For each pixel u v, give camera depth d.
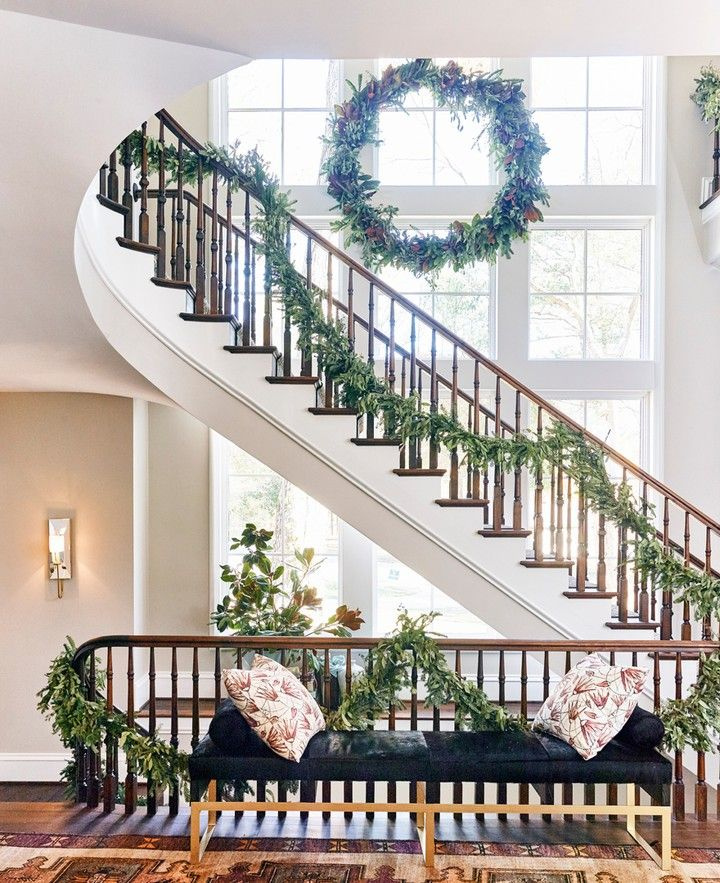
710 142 5.80
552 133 5.99
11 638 5.55
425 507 4.30
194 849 2.95
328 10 2.11
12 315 3.66
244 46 2.31
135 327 4.07
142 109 2.41
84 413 5.58
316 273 5.91
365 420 5.01
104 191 3.82
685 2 2.07
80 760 3.55
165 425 5.93
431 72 4.20
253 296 4.28
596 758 2.99
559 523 4.33
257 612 5.23
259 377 4.23
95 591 5.56
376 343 5.89
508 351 5.88
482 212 5.81
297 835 3.20
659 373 5.82
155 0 2.05
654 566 4.23
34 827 3.26
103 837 3.16
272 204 4.22
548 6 2.08
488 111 4.20
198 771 2.95
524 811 2.98
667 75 5.80
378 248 4.40
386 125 5.97
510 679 5.77
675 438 5.83
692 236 5.81
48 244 3.03
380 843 3.13
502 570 4.31
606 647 3.43
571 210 5.85
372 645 3.48
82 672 3.49
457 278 5.98
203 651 5.87
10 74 2.22
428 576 4.30
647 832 3.24
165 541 5.92
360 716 3.39
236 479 6.11
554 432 4.36
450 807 2.97
